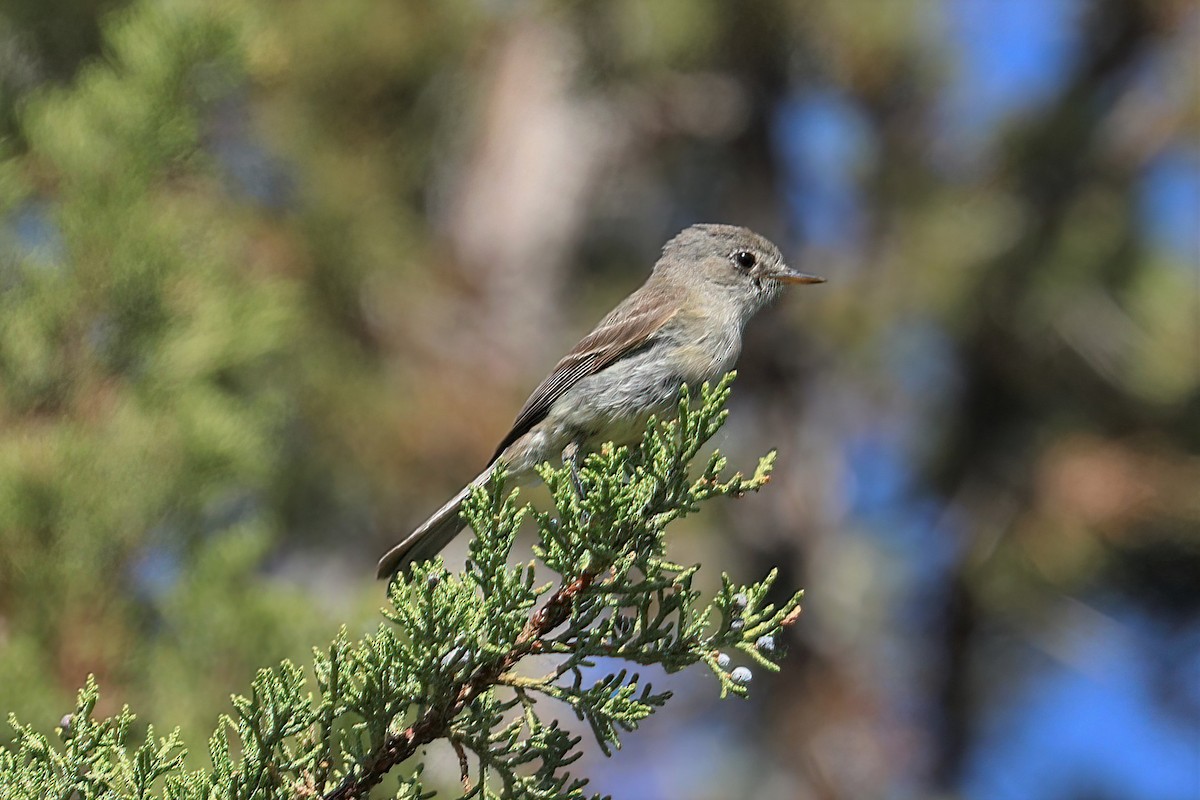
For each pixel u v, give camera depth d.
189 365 8.43
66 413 8.09
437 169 14.55
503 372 13.68
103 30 9.51
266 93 11.98
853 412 17.84
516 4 14.78
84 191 8.31
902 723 17.31
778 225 17.11
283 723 5.49
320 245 11.95
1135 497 15.73
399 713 5.59
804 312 16.75
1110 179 16.38
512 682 5.71
